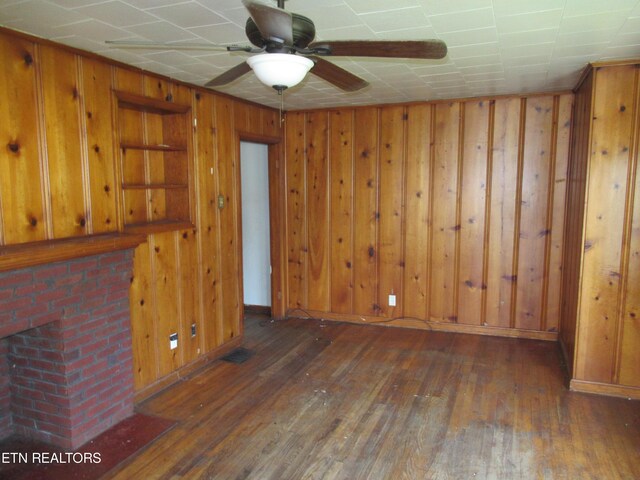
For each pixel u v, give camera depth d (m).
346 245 5.11
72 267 2.62
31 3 2.03
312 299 5.32
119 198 3.07
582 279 3.34
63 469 2.55
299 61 1.76
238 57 2.90
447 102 4.56
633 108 3.10
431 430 2.92
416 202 4.79
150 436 2.87
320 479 2.46
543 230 4.41
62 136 2.67
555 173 4.30
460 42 2.66
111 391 2.97
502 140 4.43
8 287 2.29
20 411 2.84
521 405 3.22
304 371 3.84
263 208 5.47
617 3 2.09
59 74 2.63
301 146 5.13
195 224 3.76
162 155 3.67
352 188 5.00
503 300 4.61
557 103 4.22
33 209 2.53
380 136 4.83
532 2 2.08
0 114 2.35
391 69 3.33
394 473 2.50
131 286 3.18
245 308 5.62
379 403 3.28
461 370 3.83
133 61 2.99
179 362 3.68
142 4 2.05
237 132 4.29
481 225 4.60
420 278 4.86
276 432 2.91
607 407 3.18
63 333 2.62
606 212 3.23
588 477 2.45
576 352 3.41
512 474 2.48
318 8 2.12
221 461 2.62
